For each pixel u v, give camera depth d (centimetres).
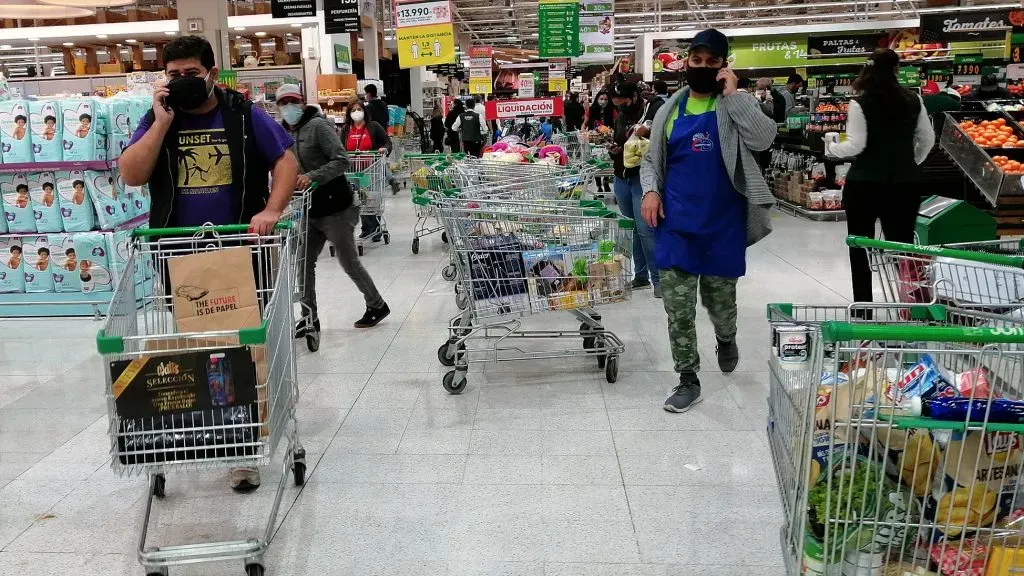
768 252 740
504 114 825
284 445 329
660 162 342
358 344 477
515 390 392
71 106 536
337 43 1323
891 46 1553
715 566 236
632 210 563
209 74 277
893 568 163
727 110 327
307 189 441
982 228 503
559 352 401
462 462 310
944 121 694
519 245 383
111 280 555
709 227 337
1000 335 142
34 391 405
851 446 163
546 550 246
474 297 383
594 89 2219
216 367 219
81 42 1287
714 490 283
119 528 266
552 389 392
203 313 245
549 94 1773
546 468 304
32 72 1616
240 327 247
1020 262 212
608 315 529
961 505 159
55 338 505
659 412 358
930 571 162
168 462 221
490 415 359
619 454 314
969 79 1230
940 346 195
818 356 153
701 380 398
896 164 437
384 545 251
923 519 161
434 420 354
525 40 3641
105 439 342
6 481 302
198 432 221
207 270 245
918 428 155
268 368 230
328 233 472
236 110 285
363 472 303
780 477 192
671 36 1620
